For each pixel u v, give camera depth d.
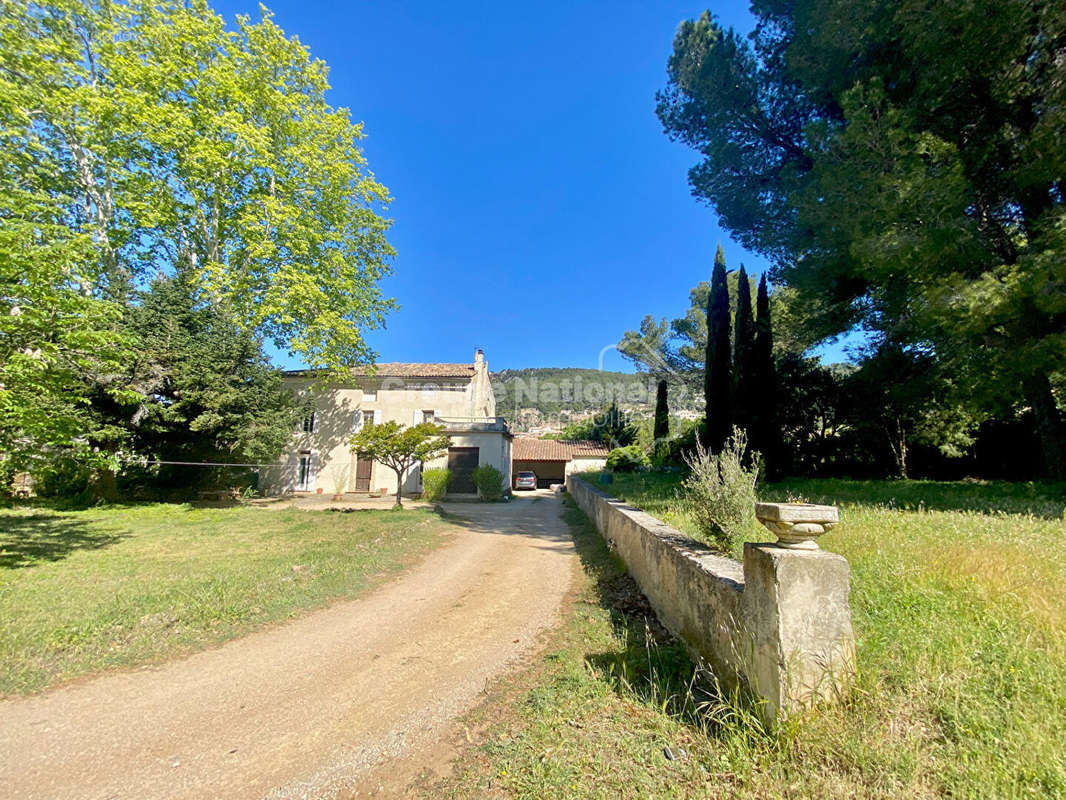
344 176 17.80
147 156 14.71
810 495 8.89
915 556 3.94
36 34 13.42
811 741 1.93
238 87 14.93
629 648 3.69
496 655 3.74
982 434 14.00
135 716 2.80
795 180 10.61
